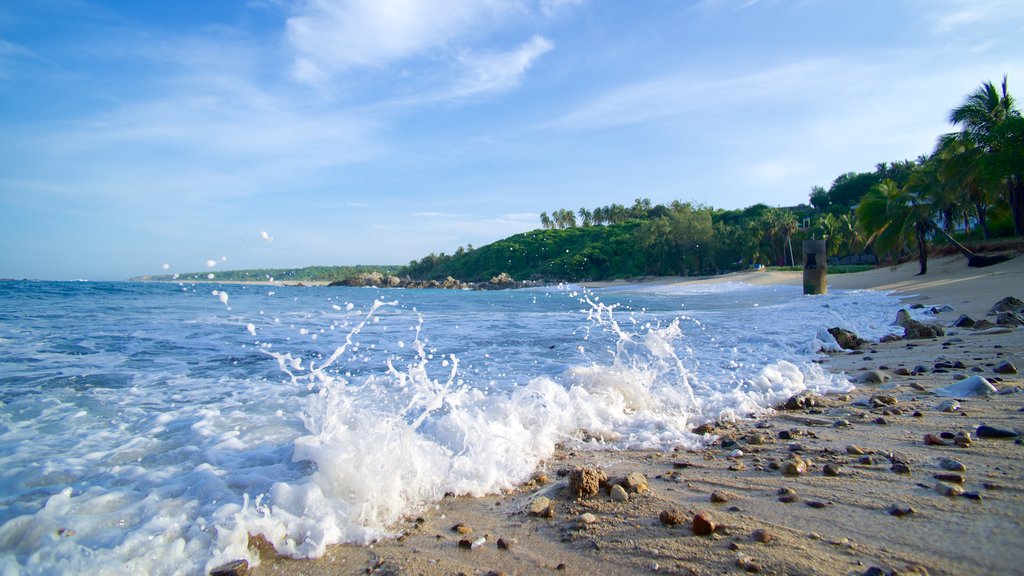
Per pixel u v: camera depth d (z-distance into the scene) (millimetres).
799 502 2592
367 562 2279
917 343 7699
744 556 2098
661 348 5414
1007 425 3578
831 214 63719
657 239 77500
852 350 7652
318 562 2291
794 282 41656
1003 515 2236
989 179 26062
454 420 3766
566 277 84250
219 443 3672
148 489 2918
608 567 2131
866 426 3867
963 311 11289
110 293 27406
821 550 2096
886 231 32844
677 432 4031
